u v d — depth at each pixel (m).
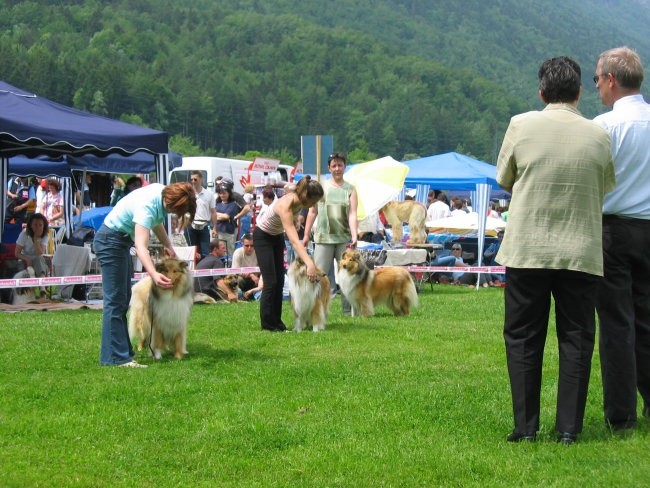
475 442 4.79
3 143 12.12
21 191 20.05
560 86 4.75
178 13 141.00
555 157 4.61
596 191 4.64
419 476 4.21
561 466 4.32
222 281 12.55
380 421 5.20
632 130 4.96
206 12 146.88
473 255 18.00
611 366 5.00
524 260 4.60
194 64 120.00
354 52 133.75
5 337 8.05
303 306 9.01
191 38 135.25
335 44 141.38
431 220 19.03
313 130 104.44
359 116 103.69
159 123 83.06
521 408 4.77
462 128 108.62
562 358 4.75
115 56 107.88
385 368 6.86
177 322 7.11
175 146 77.69
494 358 7.37
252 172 27.31
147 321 7.28
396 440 4.83
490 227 17.95
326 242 10.47
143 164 18.17
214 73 111.38
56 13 113.62
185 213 6.74
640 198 4.97
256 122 96.19
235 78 116.88
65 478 4.16
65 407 5.51
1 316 9.83
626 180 4.98
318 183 8.68
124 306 6.95
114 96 78.94
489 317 10.66
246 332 8.77
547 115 4.72
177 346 7.24
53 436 4.89
